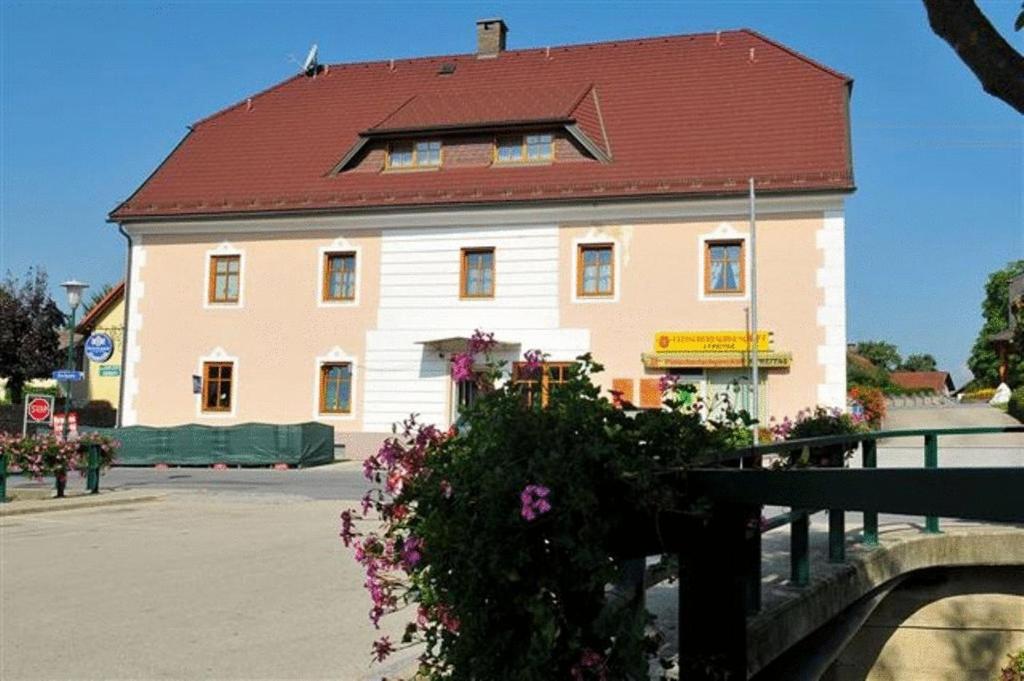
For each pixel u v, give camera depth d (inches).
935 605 321.4
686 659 132.3
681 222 1026.7
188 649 257.9
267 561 403.5
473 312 1085.8
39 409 804.0
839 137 1056.8
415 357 1103.6
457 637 126.7
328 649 256.4
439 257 1103.6
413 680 210.8
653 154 1097.4
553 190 1064.8
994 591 320.5
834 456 271.1
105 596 333.4
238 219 1164.5
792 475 112.8
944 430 319.6
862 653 316.8
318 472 994.7
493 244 1085.1
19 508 604.7
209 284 1178.6
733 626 129.6
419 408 1098.7
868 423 983.6
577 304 1050.7
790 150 1055.0
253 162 1263.5
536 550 117.8
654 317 1025.5
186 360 1176.8
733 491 121.7
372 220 1127.0
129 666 241.9
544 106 1150.3
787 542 338.6
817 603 239.0
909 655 319.0
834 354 968.9
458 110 1179.3
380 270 1123.3
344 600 320.8
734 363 992.9
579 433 122.0
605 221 1050.7
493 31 1384.1
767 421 967.0
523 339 1064.8
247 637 270.7
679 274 1022.4
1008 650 317.4
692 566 132.1
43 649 260.5
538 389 129.8
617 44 1318.9
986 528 337.4
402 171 1168.8
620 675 120.0
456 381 140.7
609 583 120.4
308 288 1145.4
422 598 138.2
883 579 293.7
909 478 95.9
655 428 126.3
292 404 1138.7
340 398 1131.9
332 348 1131.9
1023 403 1144.8
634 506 121.9
